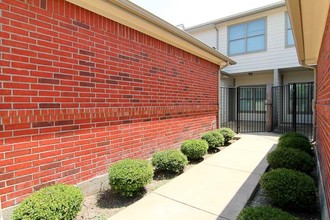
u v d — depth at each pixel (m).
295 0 2.68
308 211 2.74
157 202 3.04
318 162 3.94
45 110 2.75
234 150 5.86
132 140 4.11
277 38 10.41
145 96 4.42
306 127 9.75
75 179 3.13
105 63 3.55
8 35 2.42
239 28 11.45
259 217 1.99
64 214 2.29
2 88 2.37
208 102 7.12
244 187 3.49
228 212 2.77
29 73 2.60
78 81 3.14
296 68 10.31
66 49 2.99
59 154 2.93
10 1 2.44
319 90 4.64
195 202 3.03
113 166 3.32
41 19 2.72
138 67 4.23
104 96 3.54
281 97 10.65
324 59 3.30
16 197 2.50
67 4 3.01
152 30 4.46
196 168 4.43
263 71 11.12
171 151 4.39
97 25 3.42
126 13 3.69
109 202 3.14
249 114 12.23
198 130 6.46
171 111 5.24
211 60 7.21
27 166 2.60
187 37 5.13
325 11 2.92
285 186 2.72
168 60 5.14
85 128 3.27
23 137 2.56
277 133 8.73
